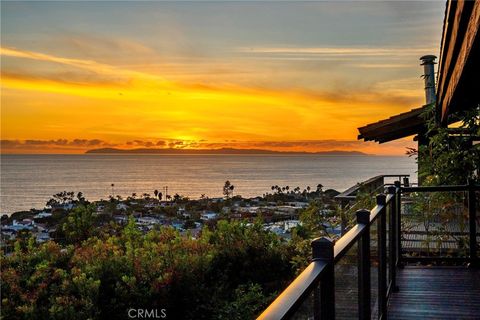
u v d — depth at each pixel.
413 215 6.80
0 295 7.62
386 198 4.47
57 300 7.42
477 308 4.68
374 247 3.78
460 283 5.52
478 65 3.54
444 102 6.36
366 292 3.21
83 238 10.98
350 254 2.70
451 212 6.63
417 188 6.29
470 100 5.68
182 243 10.23
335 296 2.26
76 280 7.84
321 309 2.00
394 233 5.43
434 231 6.66
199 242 10.38
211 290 8.88
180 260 9.02
